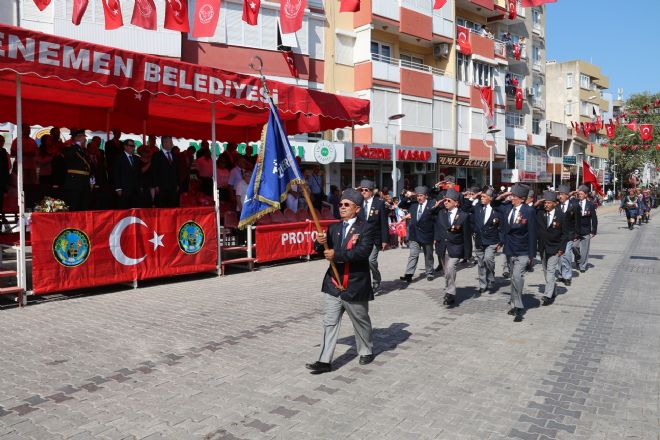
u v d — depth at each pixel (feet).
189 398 14.80
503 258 47.16
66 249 26.86
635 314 25.02
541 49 144.66
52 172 33.30
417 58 100.07
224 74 31.37
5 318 23.36
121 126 43.06
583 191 37.93
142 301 26.96
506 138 123.65
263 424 13.15
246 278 34.35
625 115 177.27
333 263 16.97
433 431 12.77
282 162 19.89
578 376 16.58
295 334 21.18
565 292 30.73
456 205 26.58
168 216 31.60
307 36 76.18
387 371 17.03
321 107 36.65
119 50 26.66
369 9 83.05
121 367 17.30
